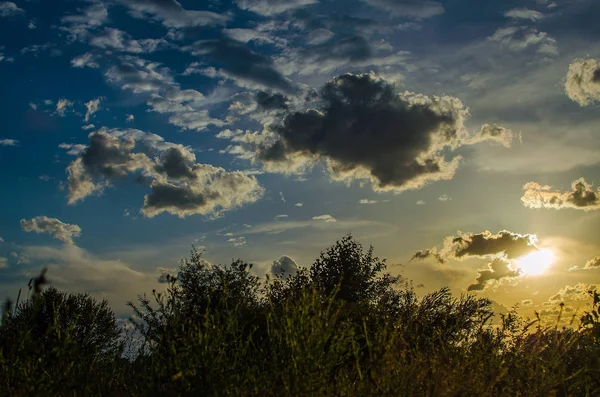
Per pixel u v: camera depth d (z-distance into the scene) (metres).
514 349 6.51
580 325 6.34
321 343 5.23
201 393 5.00
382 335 5.80
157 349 5.46
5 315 4.72
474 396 5.52
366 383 5.41
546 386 5.91
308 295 5.77
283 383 5.34
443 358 5.98
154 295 5.99
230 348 5.73
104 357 5.82
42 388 4.63
